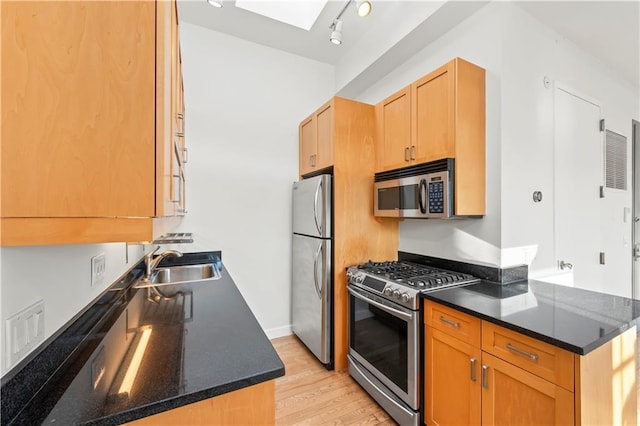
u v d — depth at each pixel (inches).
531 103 80.7
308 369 96.4
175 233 104.4
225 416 31.3
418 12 85.4
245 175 116.5
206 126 110.0
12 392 25.2
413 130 83.5
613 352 46.7
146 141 27.8
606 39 91.3
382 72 112.5
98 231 26.2
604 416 44.6
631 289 119.0
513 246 76.2
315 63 130.0
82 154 25.9
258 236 118.6
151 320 48.1
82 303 39.7
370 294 80.7
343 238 96.3
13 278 26.0
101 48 26.7
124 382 30.3
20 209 24.3
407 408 68.5
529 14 80.4
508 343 49.8
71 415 25.5
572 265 91.7
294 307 118.9
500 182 73.9
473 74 74.9
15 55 24.3
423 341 67.2
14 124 24.2
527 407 47.2
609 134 108.3
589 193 99.1
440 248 90.3
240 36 113.7
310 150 112.9
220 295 63.5
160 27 28.7
